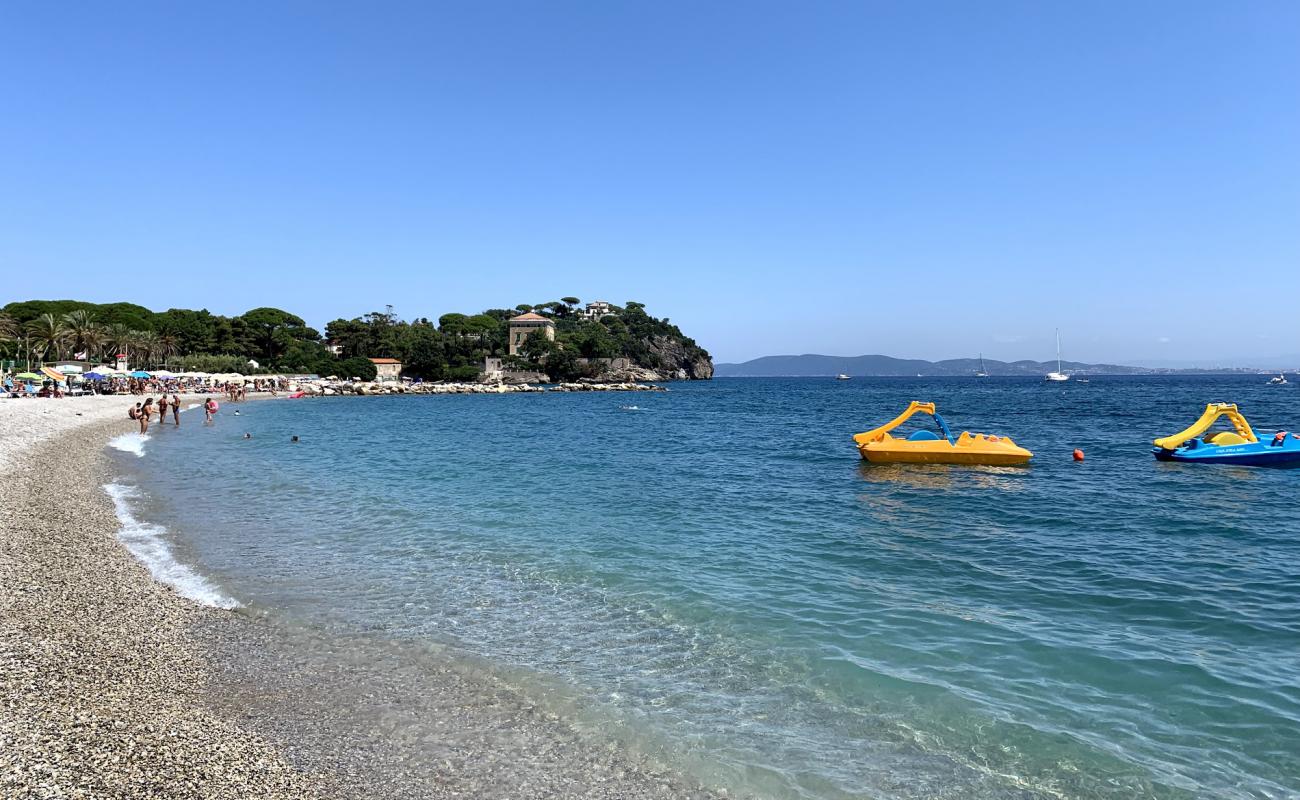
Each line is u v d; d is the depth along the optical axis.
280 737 6.69
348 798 5.75
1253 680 8.05
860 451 27.48
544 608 10.58
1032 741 6.77
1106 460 27.59
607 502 19.59
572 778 6.17
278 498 19.98
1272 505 18.48
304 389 109.25
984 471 25.03
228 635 9.25
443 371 151.25
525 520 17.06
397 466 27.81
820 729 7.03
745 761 6.46
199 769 5.97
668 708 7.46
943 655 8.84
